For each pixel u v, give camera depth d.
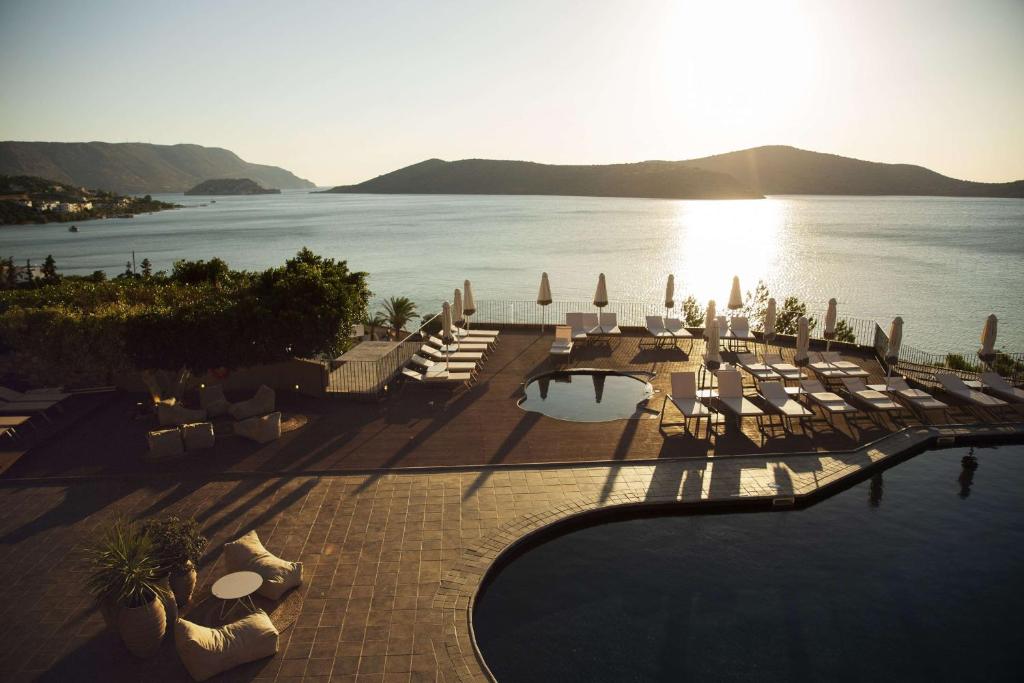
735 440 15.83
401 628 8.94
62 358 16.53
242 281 21.86
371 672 8.12
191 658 7.94
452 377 19.80
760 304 36.47
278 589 9.45
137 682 8.05
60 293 19.28
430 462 14.53
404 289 68.00
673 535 11.98
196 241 129.50
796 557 11.27
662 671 8.48
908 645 9.09
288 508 12.42
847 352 24.41
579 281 72.69
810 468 14.23
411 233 139.50
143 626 8.34
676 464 14.45
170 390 19.67
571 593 10.22
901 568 10.95
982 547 11.60
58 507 12.52
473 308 25.19
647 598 10.09
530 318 51.75
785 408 16.62
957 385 18.14
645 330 27.59
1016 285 68.44
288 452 15.14
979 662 8.77
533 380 21.52
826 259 90.56
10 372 22.77
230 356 17.28
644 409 18.17
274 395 18.06
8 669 8.24
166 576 9.13
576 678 8.34
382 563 10.50
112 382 20.70
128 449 15.51
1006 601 10.09
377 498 12.82
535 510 12.30
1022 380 23.33
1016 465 14.95
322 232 147.12
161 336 16.45
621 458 14.73
